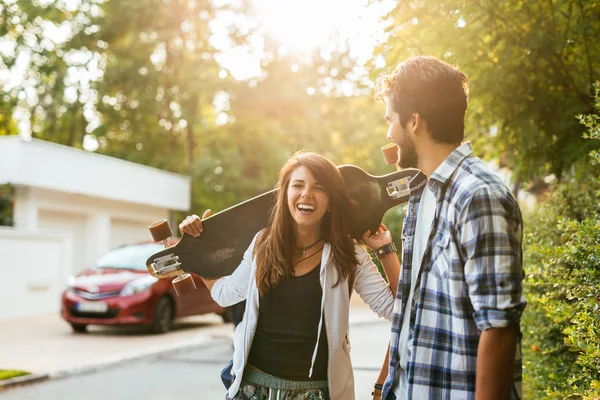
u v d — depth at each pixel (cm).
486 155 653
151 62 2886
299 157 275
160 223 295
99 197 2008
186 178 2477
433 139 211
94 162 1944
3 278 1470
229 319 1378
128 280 1176
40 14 2720
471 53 499
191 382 787
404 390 217
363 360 898
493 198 192
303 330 270
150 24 2811
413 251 219
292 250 275
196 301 1273
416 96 210
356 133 2731
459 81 211
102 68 2970
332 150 2705
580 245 322
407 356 217
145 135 3042
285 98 2653
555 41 476
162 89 2884
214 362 938
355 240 285
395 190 283
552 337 469
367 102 548
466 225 193
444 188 207
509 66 493
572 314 337
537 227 539
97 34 2770
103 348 1034
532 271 386
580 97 504
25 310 1532
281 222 274
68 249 1670
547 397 411
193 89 2641
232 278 291
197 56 2941
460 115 211
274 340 271
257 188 2678
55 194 1822
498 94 504
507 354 185
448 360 200
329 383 267
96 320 1158
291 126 2700
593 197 500
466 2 473
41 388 759
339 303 271
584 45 485
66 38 2862
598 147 485
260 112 2755
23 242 1529
